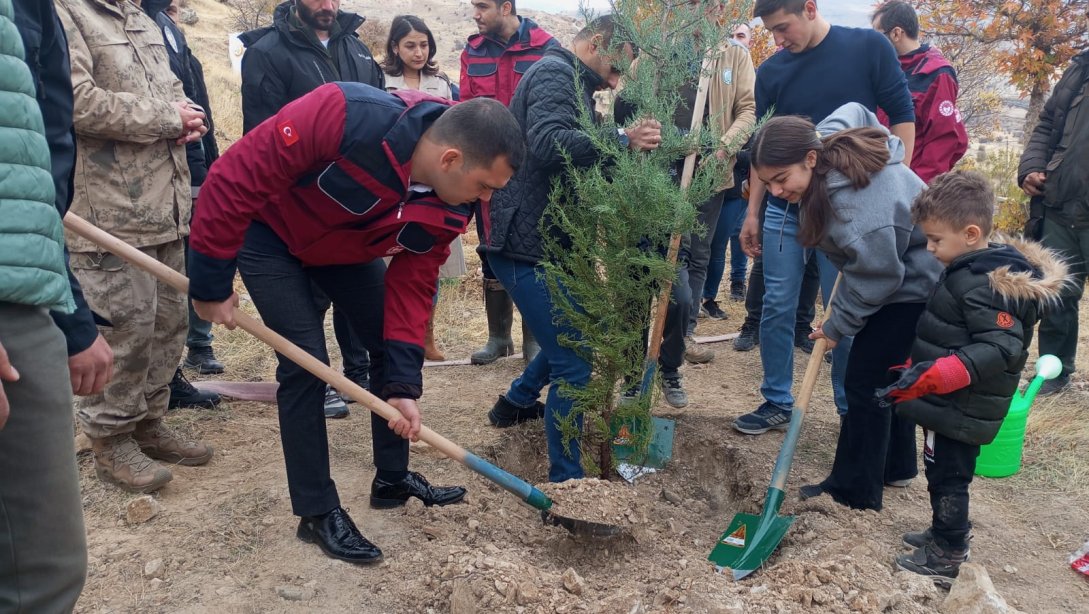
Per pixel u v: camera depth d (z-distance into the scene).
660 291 3.56
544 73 3.34
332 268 3.07
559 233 3.49
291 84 4.25
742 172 5.51
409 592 2.78
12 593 1.61
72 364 1.87
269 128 2.46
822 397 4.85
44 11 1.86
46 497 1.61
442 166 2.55
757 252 4.40
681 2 3.43
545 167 3.38
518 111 3.44
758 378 5.17
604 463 3.75
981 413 2.81
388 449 3.24
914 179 3.20
